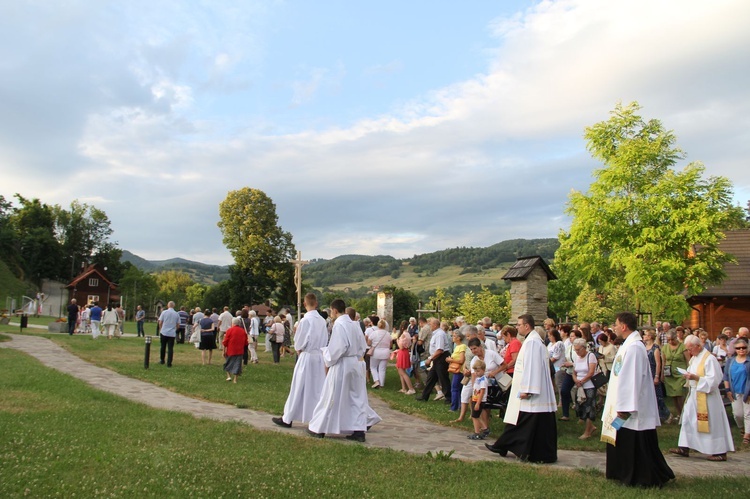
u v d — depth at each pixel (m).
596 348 14.26
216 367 18.53
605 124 28.33
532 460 8.58
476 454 9.01
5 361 16.95
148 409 10.76
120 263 94.75
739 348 11.45
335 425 9.38
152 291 76.25
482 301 44.31
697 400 9.53
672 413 13.93
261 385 15.20
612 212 26.28
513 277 21.25
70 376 14.52
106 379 14.90
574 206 28.19
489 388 10.27
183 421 9.75
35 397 11.12
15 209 86.94
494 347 11.86
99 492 5.94
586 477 7.78
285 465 7.43
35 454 7.08
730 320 28.30
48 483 6.08
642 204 25.88
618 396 7.59
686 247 25.09
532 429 8.59
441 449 9.22
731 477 8.05
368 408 10.05
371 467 7.73
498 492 6.95
